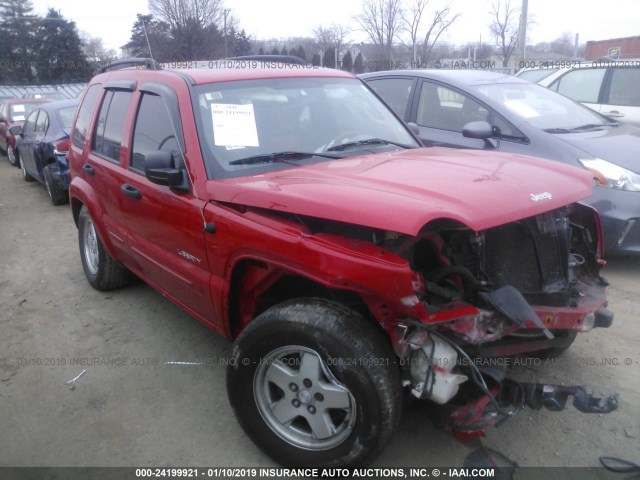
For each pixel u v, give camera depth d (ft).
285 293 10.71
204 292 11.13
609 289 16.69
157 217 12.20
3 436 11.03
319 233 8.91
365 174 10.00
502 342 9.47
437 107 21.24
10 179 40.27
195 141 11.13
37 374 13.16
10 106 47.24
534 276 9.91
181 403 11.91
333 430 9.23
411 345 8.40
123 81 14.83
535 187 9.49
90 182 16.02
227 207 10.25
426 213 7.89
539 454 10.09
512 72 51.06
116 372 13.14
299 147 11.98
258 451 10.43
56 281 19.06
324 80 14.03
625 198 16.75
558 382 12.07
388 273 8.03
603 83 28.84
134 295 17.52
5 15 115.75
